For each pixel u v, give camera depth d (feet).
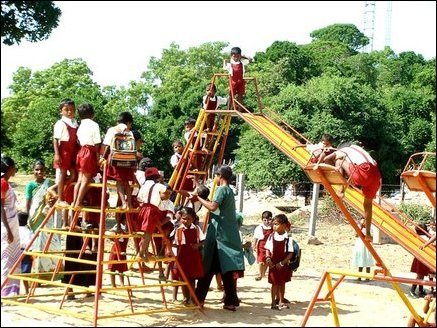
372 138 142.31
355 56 225.76
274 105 134.31
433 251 36.45
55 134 34.14
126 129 34.22
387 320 34.24
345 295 42.47
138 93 212.43
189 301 36.11
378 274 32.17
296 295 41.60
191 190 49.67
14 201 35.60
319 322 33.27
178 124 158.30
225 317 33.99
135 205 39.06
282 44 201.05
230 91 52.90
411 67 236.02
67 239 37.58
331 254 62.49
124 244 38.70
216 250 35.81
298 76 191.42
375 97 143.43
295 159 46.91
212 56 245.86
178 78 216.33
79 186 33.68
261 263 45.85
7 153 126.62
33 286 35.78
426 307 34.91
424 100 160.56
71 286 31.78
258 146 126.00
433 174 28.60
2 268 35.12
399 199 101.40
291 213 96.73
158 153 157.99
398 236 37.17
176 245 35.99
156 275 46.26
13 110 195.52
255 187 126.93
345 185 30.71
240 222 44.80
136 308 35.40
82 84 203.21
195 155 50.83
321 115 131.03
